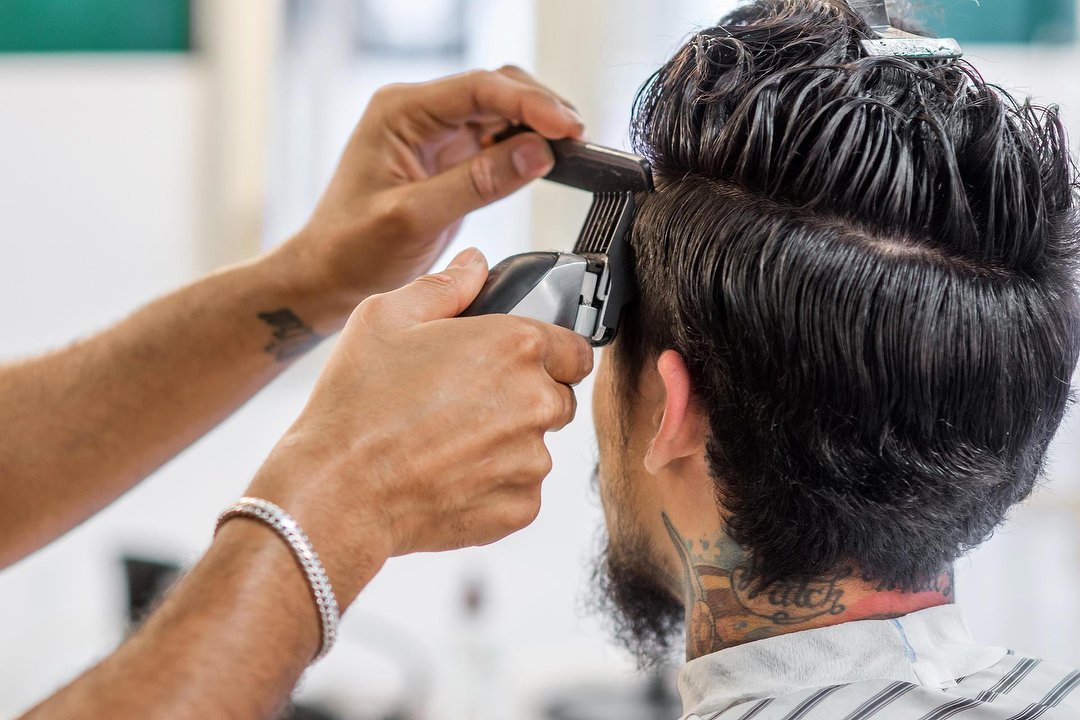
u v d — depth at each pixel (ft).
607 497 2.46
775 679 2.11
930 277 1.94
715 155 2.05
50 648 7.30
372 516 1.90
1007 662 2.19
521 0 8.13
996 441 2.05
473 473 1.99
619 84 8.03
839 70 2.01
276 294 3.09
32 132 8.12
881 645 2.10
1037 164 2.05
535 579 8.06
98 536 7.98
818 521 2.03
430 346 1.99
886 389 1.94
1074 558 7.89
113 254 8.35
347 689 5.21
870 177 1.94
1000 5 8.18
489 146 3.01
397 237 2.96
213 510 8.27
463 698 5.01
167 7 8.11
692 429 2.11
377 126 2.98
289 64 8.20
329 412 1.94
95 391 3.11
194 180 8.34
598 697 4.76
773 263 1.94
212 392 3.17
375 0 8.18
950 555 2.11
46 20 8.00
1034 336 2.04
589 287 2.17
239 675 1.77
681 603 2.54
